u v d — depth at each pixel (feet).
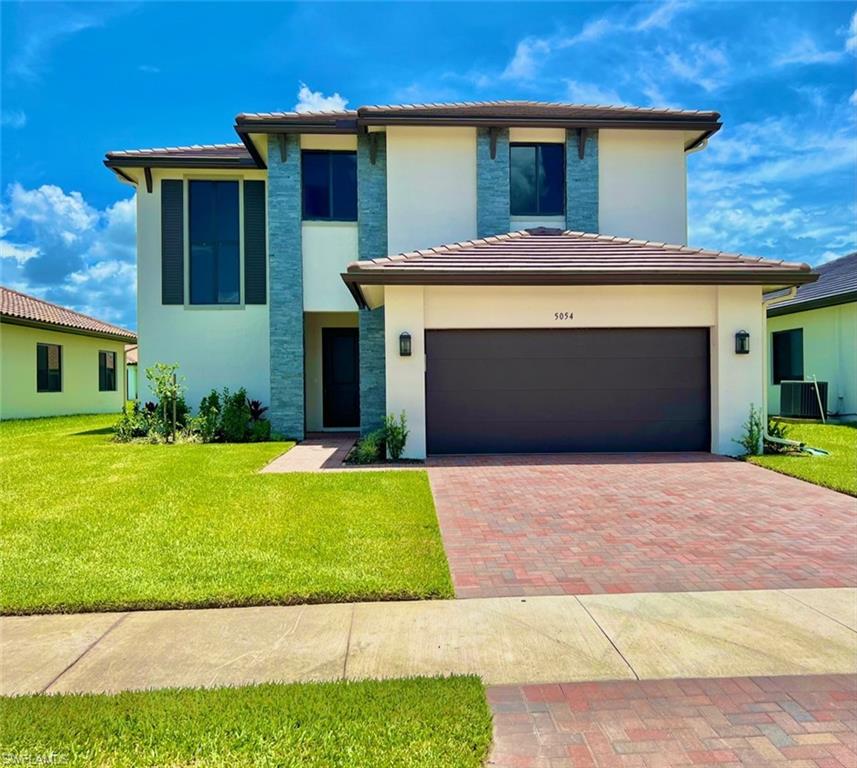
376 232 49.14
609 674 12.34
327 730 10.20
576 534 21.94
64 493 26.96
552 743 10.07
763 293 40.86
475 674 12.25
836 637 13.97
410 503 25.45
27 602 15.35
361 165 49.11
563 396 39.65
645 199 49.78
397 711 10.75
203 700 11.07
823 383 59.77
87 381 83.66
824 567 18.60
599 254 40.32
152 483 29.04
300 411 49.14
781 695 11.59
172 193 52.95
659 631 14.28
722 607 15.66
